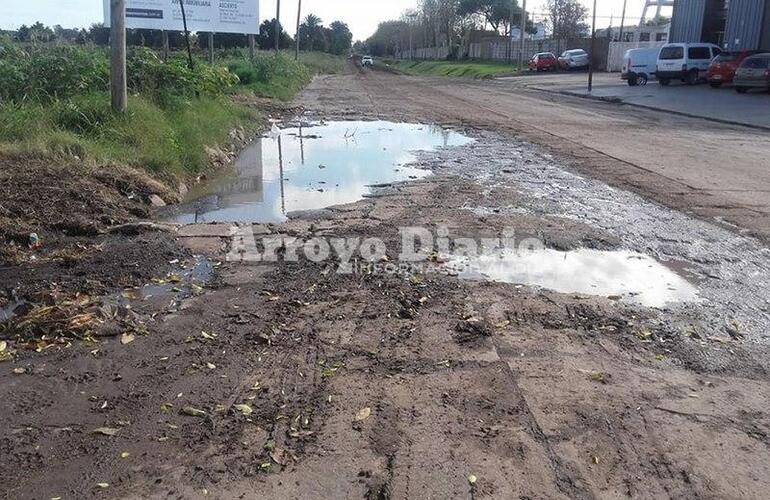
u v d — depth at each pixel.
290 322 4.58
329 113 21.30
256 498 2.79
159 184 8.58
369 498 2.80
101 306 4.69
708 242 6.70
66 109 9.82
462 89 35.84
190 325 4.51
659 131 16.84
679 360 4.10
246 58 30.67
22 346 4.16
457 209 7.98
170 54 24.19
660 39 55.97
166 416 3.41
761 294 5.27
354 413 3.44
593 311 4.82
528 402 3.56
